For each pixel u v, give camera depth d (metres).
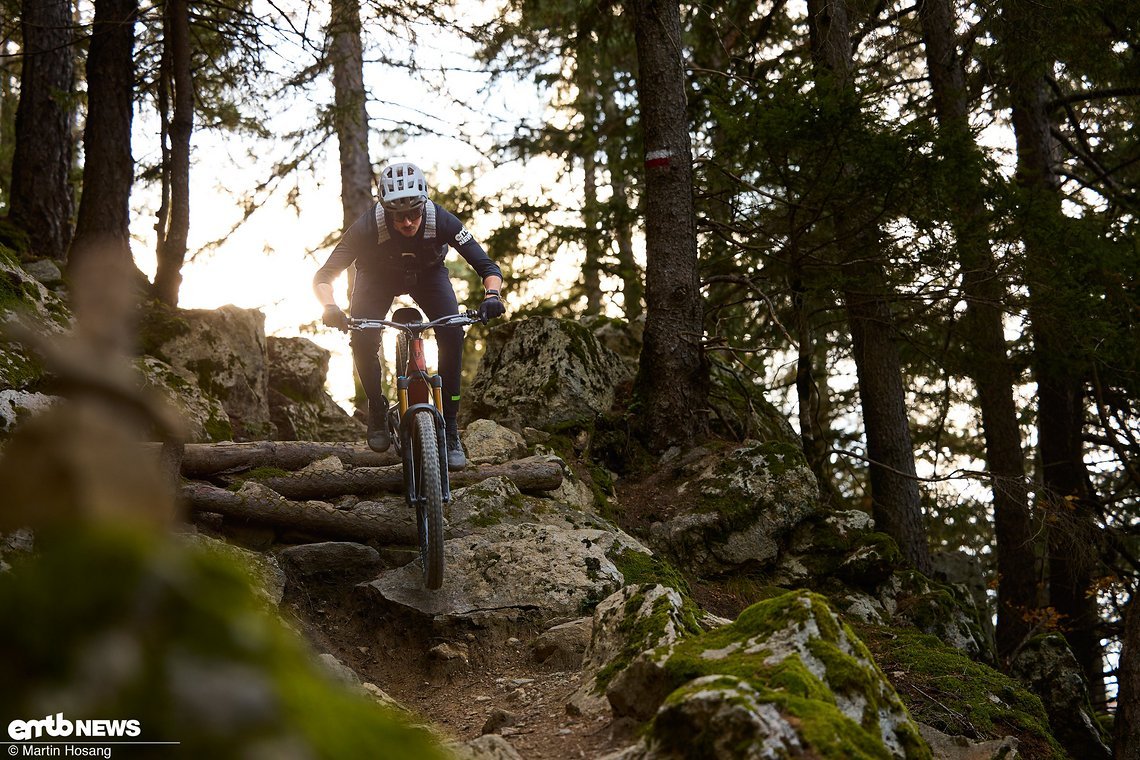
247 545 6.08
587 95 16.77
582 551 6.10
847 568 7.69
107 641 0.83
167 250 9.64
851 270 9.52
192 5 10.31
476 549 6.05
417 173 5.55
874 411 10.38
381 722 1.08
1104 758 7.70
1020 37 10.92
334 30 11.05
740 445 8.54
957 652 6.74
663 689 3.43
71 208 11.14
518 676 5.16
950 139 8.24
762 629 3.45
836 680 3.19
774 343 12.08
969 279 9.16
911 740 3.22
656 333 8.98
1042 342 10.45
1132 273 9.69
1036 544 12.82
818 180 8.74
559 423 8.89
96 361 1.01
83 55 13.56
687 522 7.71
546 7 13.12
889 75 12.54
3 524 0.89
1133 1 10.73
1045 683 7.95
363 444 7.09
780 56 11.80
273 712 0.89
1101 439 12.66
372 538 6.36
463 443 7.68
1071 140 14.18
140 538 0.91
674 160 9.09
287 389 10.06
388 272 5.85
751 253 10.48
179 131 9.71
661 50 9.20
